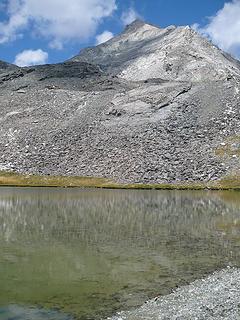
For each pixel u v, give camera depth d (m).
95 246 51.12
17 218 74.00
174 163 166.50
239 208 91.00
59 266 41.72
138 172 163.12
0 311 29.88
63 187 154.50
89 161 176.75
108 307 30.62
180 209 88.94
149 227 65.50
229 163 162.75
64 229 63.16
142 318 28.17
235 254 47.31
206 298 31.52
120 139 190.88
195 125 196.25
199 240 55.28
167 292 33.88
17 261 43.47
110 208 89.94
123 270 40.44
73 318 28.59
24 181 164.25
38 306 30.91
